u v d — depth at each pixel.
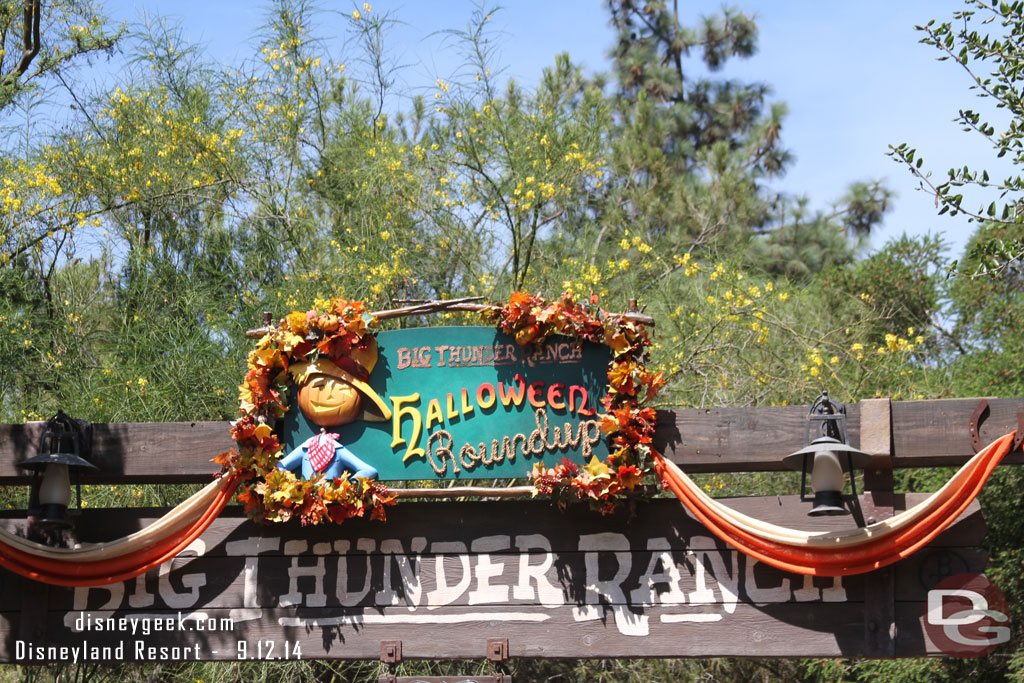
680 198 12.48
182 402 9.42
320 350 5.92
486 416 5.86
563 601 5.82
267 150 10.85
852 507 5.70
